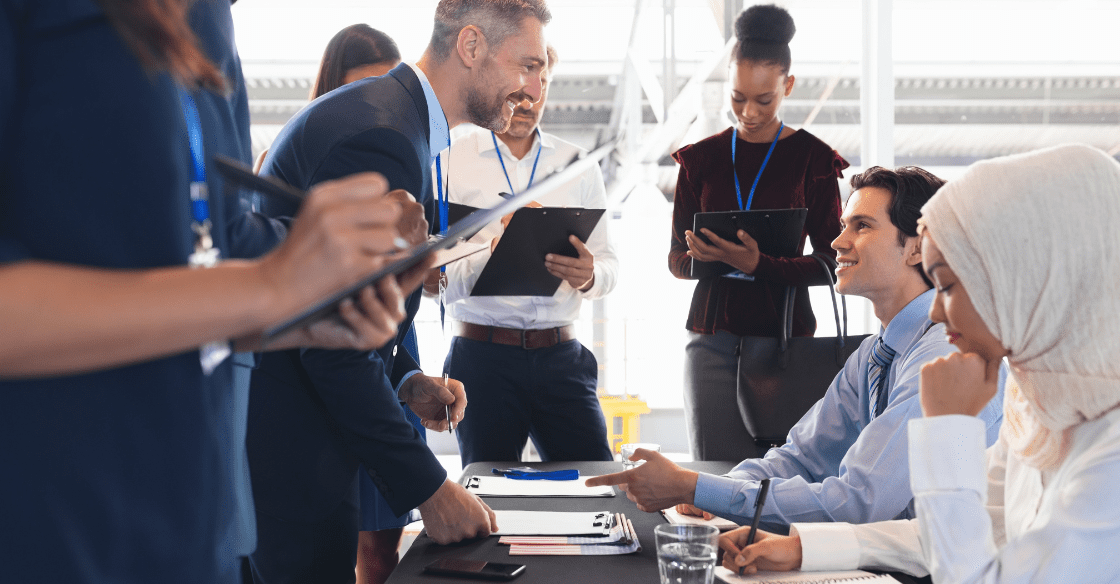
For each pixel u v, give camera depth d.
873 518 1.41
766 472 1.78
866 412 1.72
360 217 0.56
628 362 6.66
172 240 0.66
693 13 5.73
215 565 0.71
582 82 7.40
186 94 0.73
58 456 0.60
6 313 0.49
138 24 0.54
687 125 5.50
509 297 2.69
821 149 2.73
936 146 6.68
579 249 2.37
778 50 2.66
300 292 0.56
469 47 1.66
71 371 0.54
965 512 1.02
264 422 1.39
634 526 1.46
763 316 2.60
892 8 3.66
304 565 1.43
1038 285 0.99
